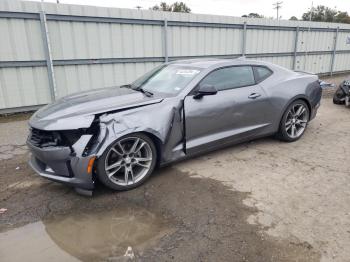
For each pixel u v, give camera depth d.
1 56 7.18
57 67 7.95
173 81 4.19
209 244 2.57
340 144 5.02
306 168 4.06
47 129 3.19
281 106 4.78
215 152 4.67
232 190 3.49
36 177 3.97
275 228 2.76
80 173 3.17
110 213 3.09
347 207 3.09
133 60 9.02
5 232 2.81
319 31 14.02
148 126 3.46
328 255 2.41
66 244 2.63
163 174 3.93
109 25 8.37
